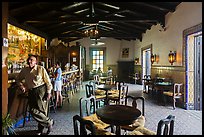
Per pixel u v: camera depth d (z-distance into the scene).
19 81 3.91
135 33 12.17
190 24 5.51
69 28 11.08
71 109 5.67
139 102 6.73
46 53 10.34
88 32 11.25
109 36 12.24
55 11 7.40
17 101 4.28
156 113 5.28
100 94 5.64
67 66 10.12
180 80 6.20
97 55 15.03
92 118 3.32
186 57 5.79
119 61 14.62
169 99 6.79
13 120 4.03
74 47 12.77
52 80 5.80
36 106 3.84
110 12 8.12
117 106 3.29
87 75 14.72
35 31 8.70
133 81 13.55
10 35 7.35
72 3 7.11
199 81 5.71
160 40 8.29
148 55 11.66
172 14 6.89
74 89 9.13
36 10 6.95
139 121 3.12
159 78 7.57
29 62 3.81
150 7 7.12
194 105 5.74
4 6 3.29
